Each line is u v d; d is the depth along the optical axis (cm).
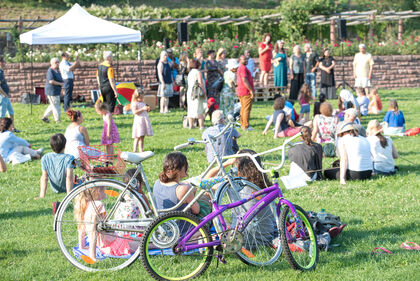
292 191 764
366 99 1545
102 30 1549
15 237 593
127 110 1597
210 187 484
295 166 802
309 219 524
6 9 3195
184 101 1703
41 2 3350
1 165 776
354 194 745
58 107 1472
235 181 506
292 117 1281
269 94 1967
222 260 493
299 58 1909
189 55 2252
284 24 2827
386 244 547
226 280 466
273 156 1010
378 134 862
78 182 736
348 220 627
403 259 507
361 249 535
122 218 502
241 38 3106
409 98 1991
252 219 495
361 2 3919
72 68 1609
